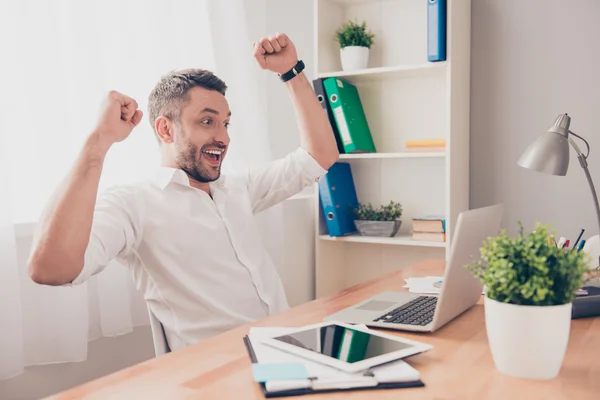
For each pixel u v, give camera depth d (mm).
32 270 1184
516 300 905
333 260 2850
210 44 2305
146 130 2025
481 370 948
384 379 877
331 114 2648
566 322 891
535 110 2543
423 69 2492
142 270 1572
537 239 887
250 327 1224
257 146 2506
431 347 988
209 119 1616
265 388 869
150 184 1592
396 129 2771
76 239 1187
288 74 1794
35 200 1753
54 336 1733
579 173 2469
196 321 1561
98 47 1871
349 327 1133
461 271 1177
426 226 2498
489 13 2609
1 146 1574
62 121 1776
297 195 2803
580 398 823
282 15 2789
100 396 864
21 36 1696
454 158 2461
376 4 2797
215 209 1669
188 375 943
